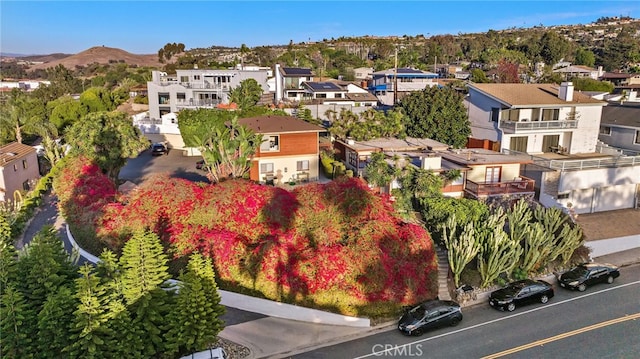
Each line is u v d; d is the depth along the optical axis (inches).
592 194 1418.6
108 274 645.9
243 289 860.0
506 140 1688.0
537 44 5378.9
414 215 1194.0
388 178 1239.5
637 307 887.7
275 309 828.0
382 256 862.5
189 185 1012.5
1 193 1478.8
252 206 945.5
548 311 876.6
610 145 1850.4
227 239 885.8
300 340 762.2
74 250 784.9
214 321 660.1
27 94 4288.9
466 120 1849.2
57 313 577.3
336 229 914.7
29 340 568.7
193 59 5231.3
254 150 1328.7
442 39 7180.1
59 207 1199.6
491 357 718.5
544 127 1680.6
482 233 1002.7
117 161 1441.9
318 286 832.9
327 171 1552.7
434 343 761.0
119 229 948.6
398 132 1809.8
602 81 3565.5
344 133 1747.0
